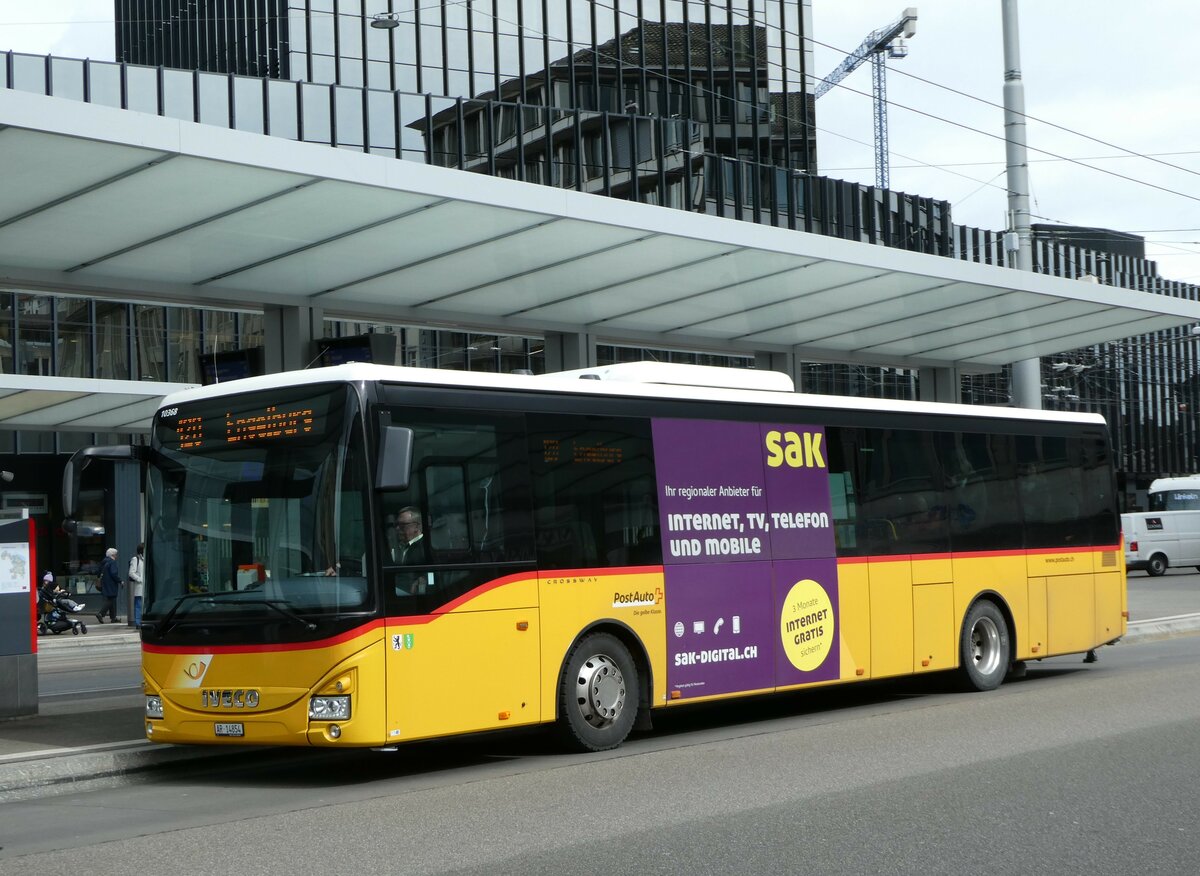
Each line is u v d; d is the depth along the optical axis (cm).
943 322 2206
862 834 758
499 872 678
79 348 4225
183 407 1086
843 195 5369
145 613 1060
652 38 5472
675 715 1454
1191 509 4656
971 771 966
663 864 690
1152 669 1714
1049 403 7281
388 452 976
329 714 964
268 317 1723
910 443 1474
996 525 1562
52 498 3953
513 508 1089
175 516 1062
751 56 5712
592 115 4653
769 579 1292
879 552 1413
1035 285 1992
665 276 1794
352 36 4981
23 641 1369
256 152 1267
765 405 1325
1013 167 2283
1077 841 737
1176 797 860
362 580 977
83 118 1168
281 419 1030
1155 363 8169
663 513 1209
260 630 991
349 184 1336
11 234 1428
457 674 1027
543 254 1648
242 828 823
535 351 4419
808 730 1237
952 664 1489
